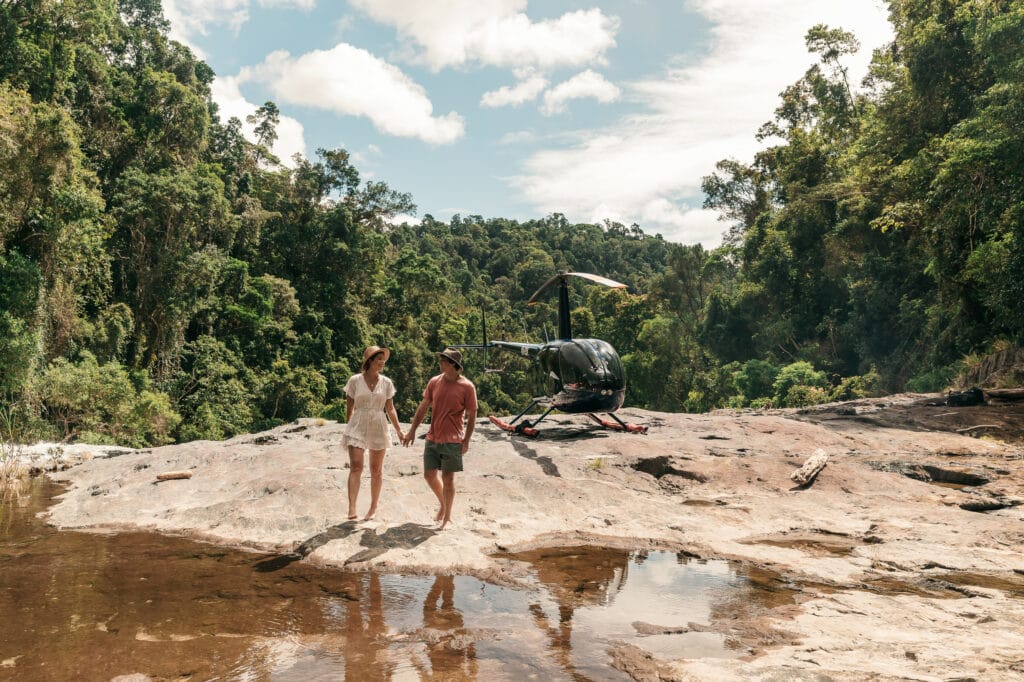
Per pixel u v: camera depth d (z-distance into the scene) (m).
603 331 69.62
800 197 37.31
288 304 48.44
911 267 33.72
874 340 36.16
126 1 50.69
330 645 2.72
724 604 3.29
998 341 17.88
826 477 6.34
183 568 3.88
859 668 2.48
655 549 4.37
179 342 35.81
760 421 9.45
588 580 3.69
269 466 6.52
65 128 20.64
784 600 3.37
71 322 23.41
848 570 3.92
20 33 25.95
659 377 54.50
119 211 31.33
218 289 42.25
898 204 21.59
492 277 163.00
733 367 48.88
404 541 4.30
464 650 2.67
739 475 6.48
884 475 6.50
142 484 6.28
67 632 2.86
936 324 27.69
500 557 4.14
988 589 3.55
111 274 29.84
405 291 66.88
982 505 5.59
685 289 68.94
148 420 22.27
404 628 2.92
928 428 9.95
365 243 58.94
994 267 17.16
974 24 18.94
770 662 2.55
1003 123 16.06
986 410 10.89
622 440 7.67
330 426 9.31
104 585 3.56
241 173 53.66
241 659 2.56
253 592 3.44
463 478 5.93
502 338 76.31
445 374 4.69
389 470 6.23
